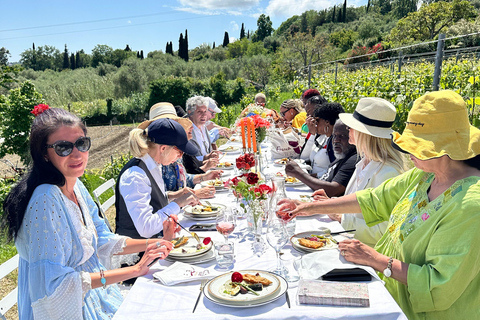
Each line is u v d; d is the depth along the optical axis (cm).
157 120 292
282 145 530
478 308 180
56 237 186
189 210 301
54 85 4172
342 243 204
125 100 3916
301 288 177
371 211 253
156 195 288
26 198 188
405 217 208
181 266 211
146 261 205
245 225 281
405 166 286
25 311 194
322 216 289
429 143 183
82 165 201
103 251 235
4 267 215
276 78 4750
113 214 604
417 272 181
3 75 2314
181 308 173
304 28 10531
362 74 1377
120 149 1798
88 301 199
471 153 179
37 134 191
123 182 276
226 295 175
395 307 165
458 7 5572
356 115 293
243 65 5419
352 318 161
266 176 392
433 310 182
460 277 171
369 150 285
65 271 183
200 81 4044
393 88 955
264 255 226
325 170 451
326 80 1570
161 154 289
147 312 171
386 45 3719
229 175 439
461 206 174
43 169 194
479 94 690
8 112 920
